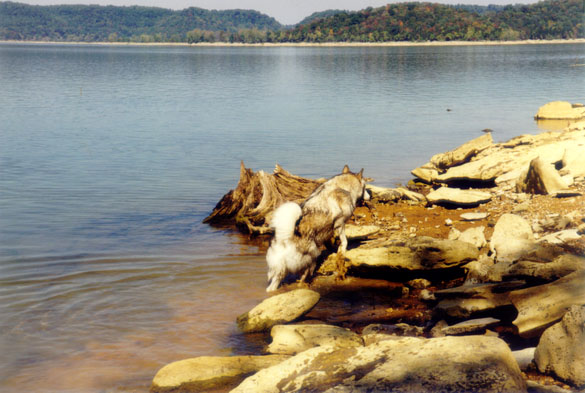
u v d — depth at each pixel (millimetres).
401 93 39562
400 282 7977
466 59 99500
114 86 47281
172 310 6965
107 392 5066
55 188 13648
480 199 11008
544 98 35125
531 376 4727
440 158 15336
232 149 18984
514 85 45062
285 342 5855
